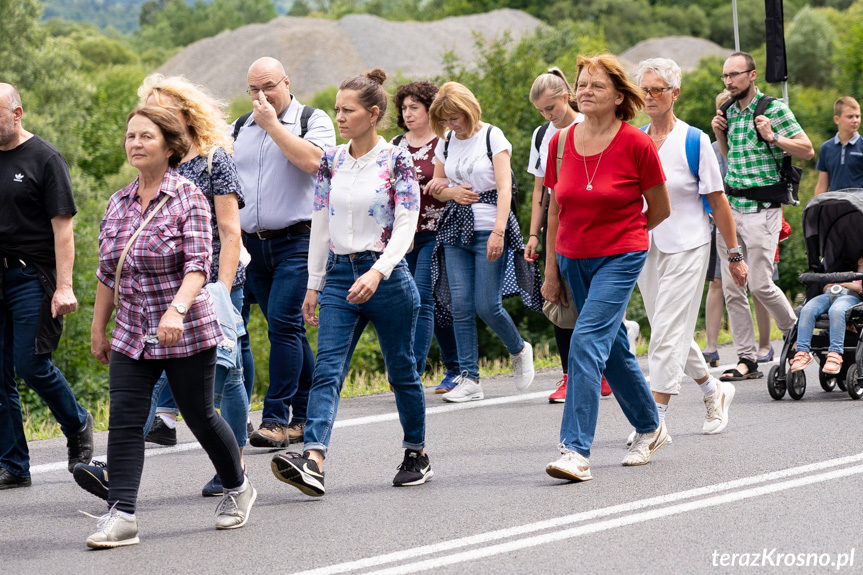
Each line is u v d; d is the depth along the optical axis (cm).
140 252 978
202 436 1029
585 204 1197
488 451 1398
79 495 1240
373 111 1144
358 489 1209
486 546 952
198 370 998
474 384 1833
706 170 1362
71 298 1255
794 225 4953
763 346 2177
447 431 1552
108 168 9194
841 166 2269
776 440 1371
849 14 17388
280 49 17850
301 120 1495
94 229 5809
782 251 4959
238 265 1285
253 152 1484
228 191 1170
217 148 1173
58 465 1408
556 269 1292
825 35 16212
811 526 977
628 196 1191
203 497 1207
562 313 1305
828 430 1423
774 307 2027
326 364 1152
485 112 4778
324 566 912
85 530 1078
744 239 2002
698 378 1427
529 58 4869
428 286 1811
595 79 1177
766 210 1988
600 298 1189
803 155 1956
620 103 1191
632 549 926
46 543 1032
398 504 1125
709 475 1191
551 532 988
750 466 1227
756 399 1725
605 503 1087
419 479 1215
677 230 1375
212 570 916
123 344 1000
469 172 1759
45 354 1262
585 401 1185
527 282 1783
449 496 1151
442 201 1805
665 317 1361
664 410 1348
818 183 2331
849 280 1711
